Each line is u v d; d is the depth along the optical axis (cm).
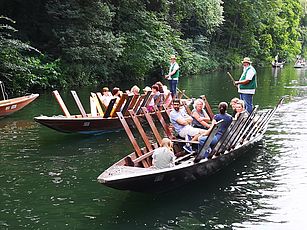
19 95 1625
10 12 1989
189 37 3466
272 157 805
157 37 2458
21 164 753
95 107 1030
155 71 2519
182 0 2994
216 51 3797
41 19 2023
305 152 838
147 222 534
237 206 580
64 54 1958
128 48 2236
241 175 704
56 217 546
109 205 584
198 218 545
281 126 1088
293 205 582
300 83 2342
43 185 654
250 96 982
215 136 704
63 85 1847
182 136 766
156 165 608
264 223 530
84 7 1972
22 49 1759
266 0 4416
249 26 4322
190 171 621
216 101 1576
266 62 4669
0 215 550
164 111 1105
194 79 2588
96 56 1956
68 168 735
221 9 3306
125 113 1009
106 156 811
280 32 5119
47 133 983
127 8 2350
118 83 2192
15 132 990
